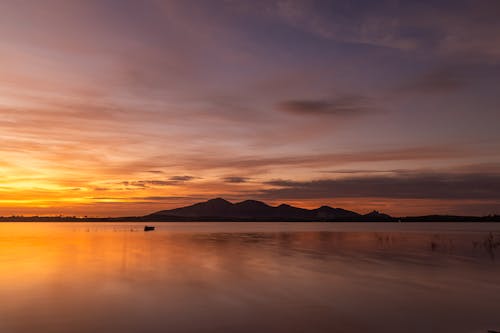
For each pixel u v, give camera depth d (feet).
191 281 106.63
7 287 98.89
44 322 67.77
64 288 97.30
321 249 213.05
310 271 124.98
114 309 76.07
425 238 315.37
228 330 62.59
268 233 449.89
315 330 62.44
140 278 112.06
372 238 323.98
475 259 157.17
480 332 60.95
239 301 81.87
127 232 483.92
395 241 280.10
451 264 141.18
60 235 396.16
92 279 110.52
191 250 207.62
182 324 65.87
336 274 118.11
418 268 130.93
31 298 86.17
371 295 87.20
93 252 195.93
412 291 91.71
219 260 158.61
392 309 74.84
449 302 80.28
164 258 166.40
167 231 523.29
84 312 73.82
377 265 139.44
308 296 86.63
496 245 226.99
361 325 64.75
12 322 67.87
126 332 62.18
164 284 102.12
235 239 317.42
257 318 68.95
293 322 66.74
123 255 180.04
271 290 93.30
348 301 81.35
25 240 303.48
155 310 74.95
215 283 103.35
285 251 200.64
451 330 62.03
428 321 67.05
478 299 82.94
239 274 119.03
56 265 142.51
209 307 77.10
